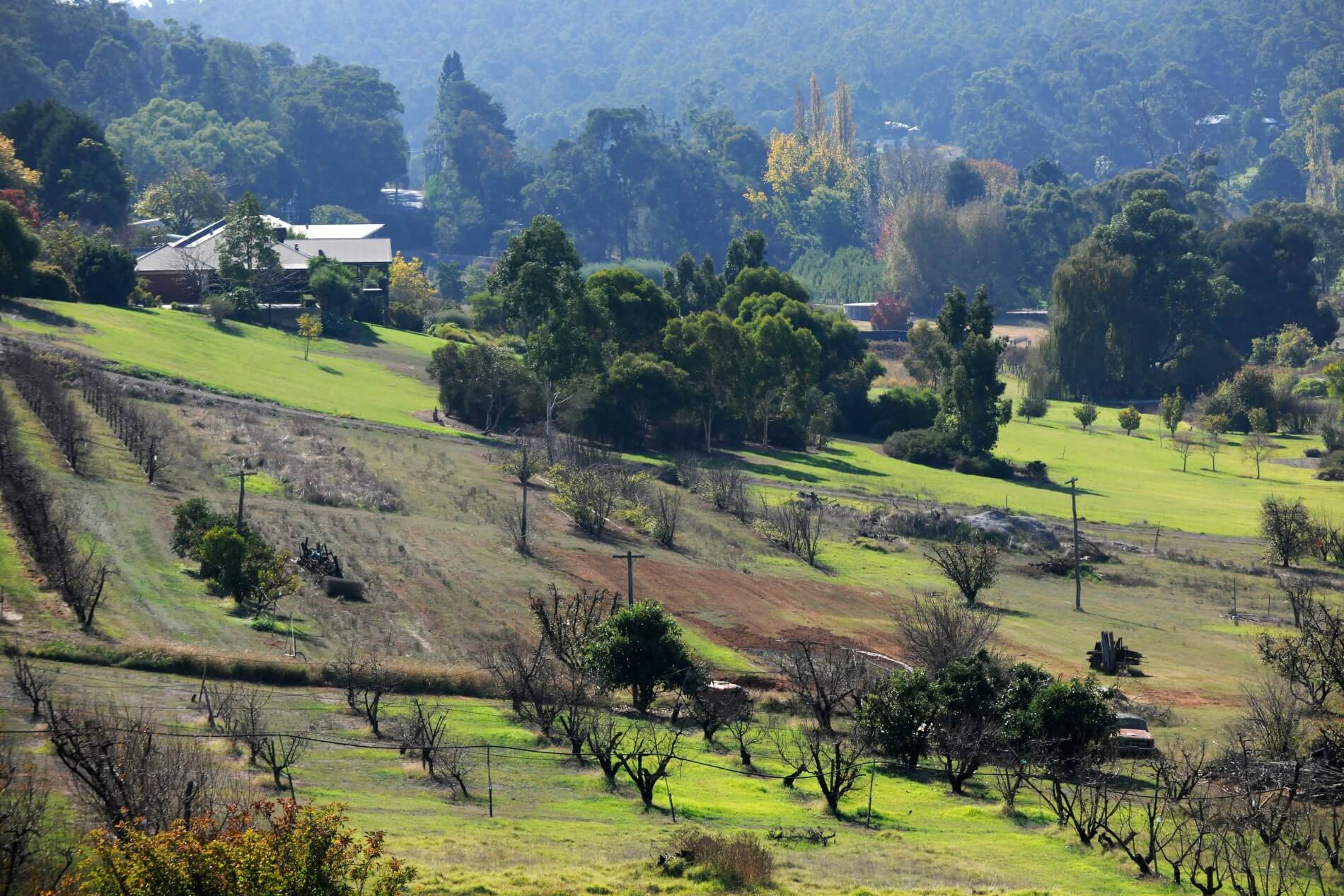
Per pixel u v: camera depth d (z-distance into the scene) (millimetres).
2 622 78062
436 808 59750
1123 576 148125
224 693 73438
